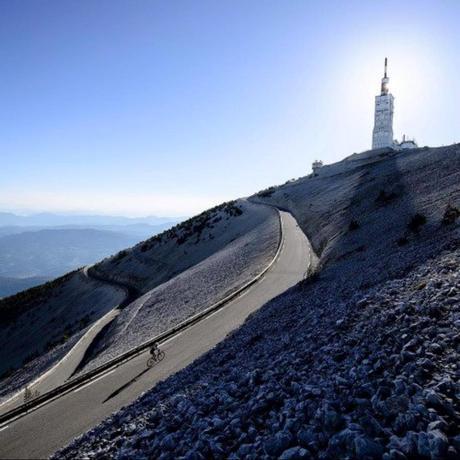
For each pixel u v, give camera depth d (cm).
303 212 6850
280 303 2072
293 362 988
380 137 16512
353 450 501
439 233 1842
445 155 4634
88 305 6981
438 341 736
